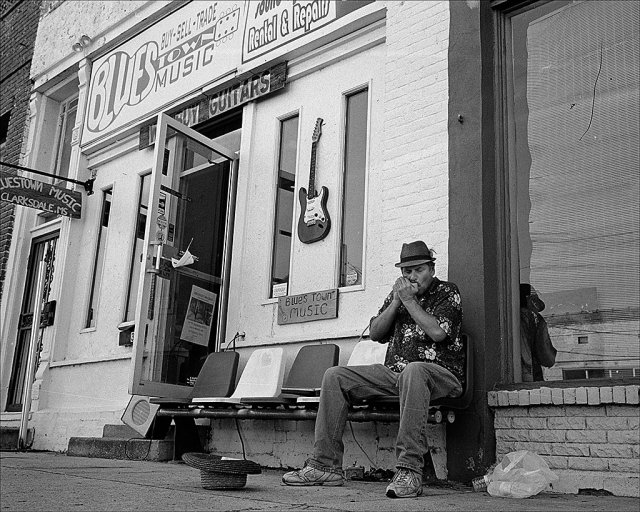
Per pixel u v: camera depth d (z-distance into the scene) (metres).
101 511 2.71
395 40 5.45
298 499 3.21
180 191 6.43
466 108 4.83
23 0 10.79
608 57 4.50
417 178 5.04
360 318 5.33
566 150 4.55
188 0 7.67
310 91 6.29
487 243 4.53
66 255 8.49
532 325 4.41
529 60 4.83
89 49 8.97
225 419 5.91
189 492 3.39
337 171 5.86
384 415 4.16
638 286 4.11
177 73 7.57
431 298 4.12
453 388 3.87
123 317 7.75
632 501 3.43
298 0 6.36
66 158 9.55
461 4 5.05
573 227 4.41
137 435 6.44
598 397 3.81
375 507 2.97
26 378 7.88
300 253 5.94
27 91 10.05
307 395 4.97
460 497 3.51
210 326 6.43
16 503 2.93
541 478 3.64
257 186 6.53
